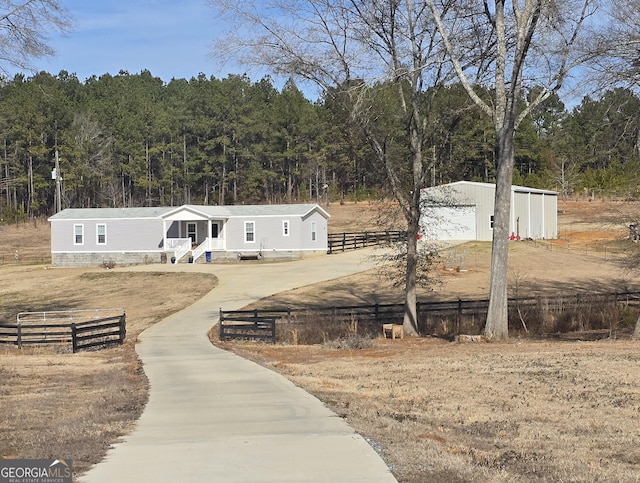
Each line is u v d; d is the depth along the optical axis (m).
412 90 26.00
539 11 20.62
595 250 53.03
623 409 11.72
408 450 8.57
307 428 9.97
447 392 13.66
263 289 41.38
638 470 8.07
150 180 105.75
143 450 8.72
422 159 27.45
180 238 59.88
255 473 7.58
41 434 9.85
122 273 52.16
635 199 31.80
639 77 22.17
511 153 23.36
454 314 29.52
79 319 36.62
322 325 27.48
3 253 75.69
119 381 16.02
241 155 101.50
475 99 23.69
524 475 7.73
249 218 59.19
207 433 9.73
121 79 132.75
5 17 21.98
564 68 22.23
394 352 21.78
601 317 28.14
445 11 24.81
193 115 105.50
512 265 47.16
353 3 24.38
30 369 19.16
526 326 27.86
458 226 59.88
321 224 61.69
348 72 24.86
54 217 61.41
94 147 102.50
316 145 101.12
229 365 18.80
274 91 120.00
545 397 12.95
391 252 52.41
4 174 93.75
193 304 37.81
